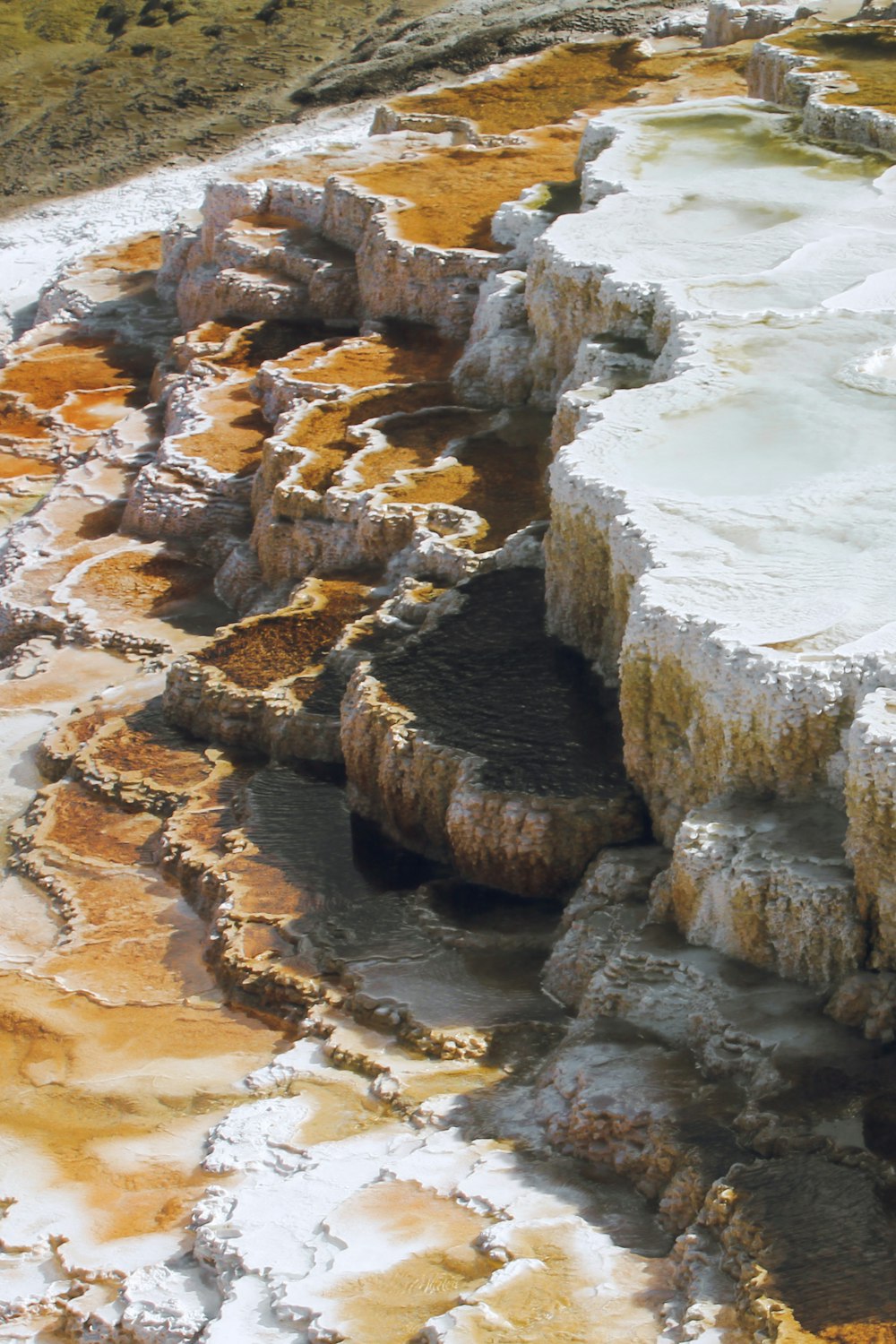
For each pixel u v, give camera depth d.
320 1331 18.36
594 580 29.61
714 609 24.38
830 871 21.70
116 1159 23.22
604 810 26.23
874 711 21.25
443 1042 23.73
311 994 25.75
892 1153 18.80
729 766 23.72
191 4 111.38
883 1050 20.41
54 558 46.41
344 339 52.97
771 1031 20.95
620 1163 20.53
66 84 104.50
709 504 27.47
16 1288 21.16
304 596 37.75
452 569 35.50
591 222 42.62
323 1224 20.27
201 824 31.52
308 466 42.50
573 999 24.22
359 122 90.50
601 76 72.69
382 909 27.61
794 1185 18.55
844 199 43.12
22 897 31.03
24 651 41.72
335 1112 23.11
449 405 45.62
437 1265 19.23
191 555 45.66
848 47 56.97
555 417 35.41
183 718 35.50
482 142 64.44
